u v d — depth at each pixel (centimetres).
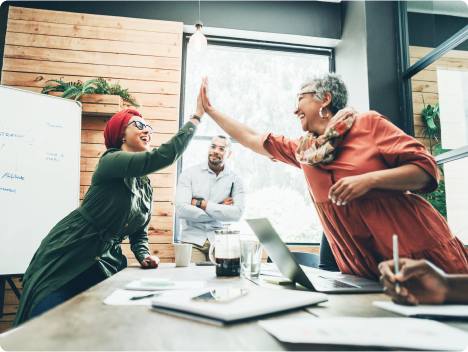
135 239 161
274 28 353
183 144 144
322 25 362
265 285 86
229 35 354
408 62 305
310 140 123
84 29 312
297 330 44
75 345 40
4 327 251
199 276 104
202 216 248
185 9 338
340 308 59
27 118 222
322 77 124
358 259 113
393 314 55
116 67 311
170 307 57
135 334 45
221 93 348
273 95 357
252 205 329
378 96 304
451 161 257
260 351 39
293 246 313
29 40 302
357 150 108
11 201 206
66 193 230
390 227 103
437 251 100
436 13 281
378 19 315
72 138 241
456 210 251
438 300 59
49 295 120
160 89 315
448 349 37
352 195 91
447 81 262
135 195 147
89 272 136
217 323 49
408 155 96
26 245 207
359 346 40
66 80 302
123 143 157
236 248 107
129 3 328
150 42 320
